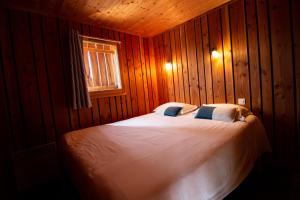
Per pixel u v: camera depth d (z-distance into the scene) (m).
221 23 2.56
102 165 1.24
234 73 2.50
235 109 2.24
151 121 2.59
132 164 1.21
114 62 3.17
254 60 2.29
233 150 1.53
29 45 2.26
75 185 1.41
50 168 2.39
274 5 2.07
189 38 3.00
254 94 2.34
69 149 1.66
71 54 2.47
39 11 2.30
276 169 2.24
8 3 2.04
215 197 1.23
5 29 2.09
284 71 2.07
